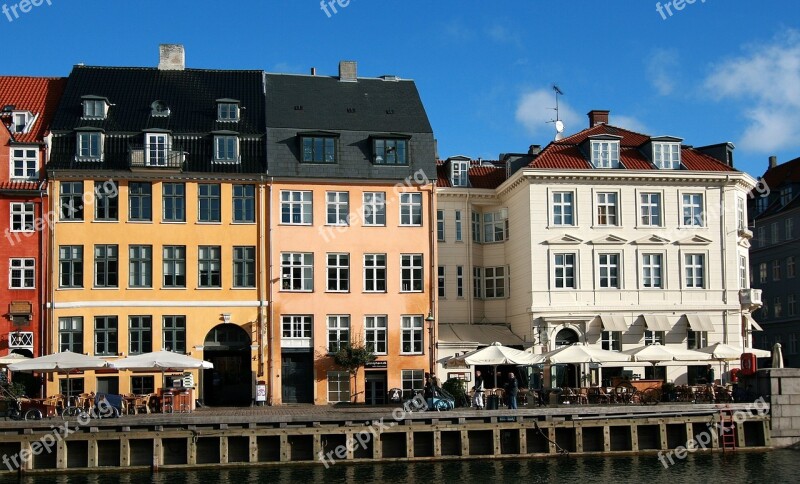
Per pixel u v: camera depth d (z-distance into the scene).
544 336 49.62
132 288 46.19
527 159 54.41
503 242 54.62
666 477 32.50
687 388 42.97
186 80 51.41
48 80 51.75
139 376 45.78
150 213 46.78
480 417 36.19
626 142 53.56
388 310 48.50
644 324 50.47
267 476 32.78
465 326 52.81
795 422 38.97
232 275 47.16
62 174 46.00
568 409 36.72
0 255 45.53
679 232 51.31
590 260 50.53
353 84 53.03
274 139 48.38
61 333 45.66
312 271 48.00
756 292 51.34
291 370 47.44
